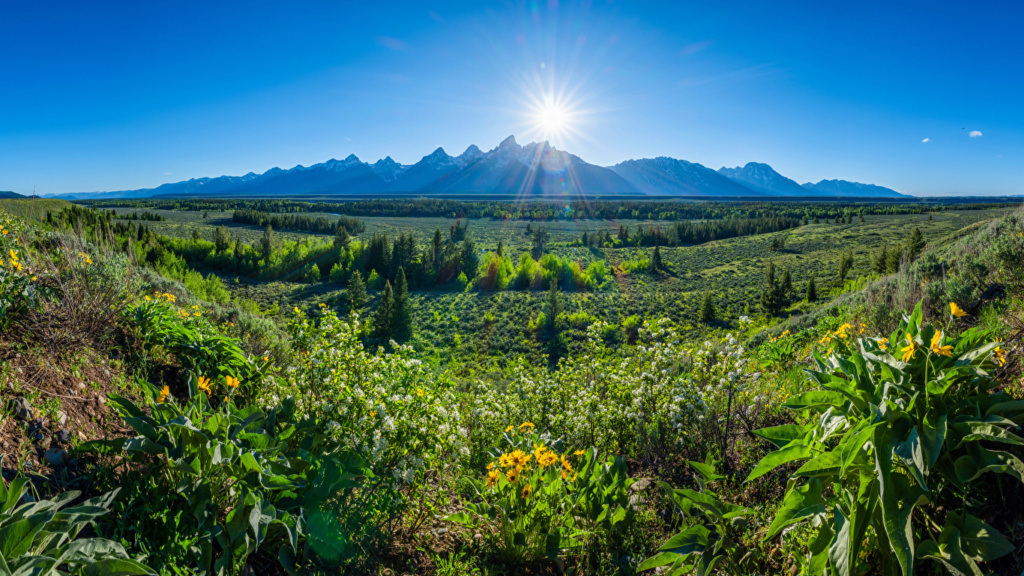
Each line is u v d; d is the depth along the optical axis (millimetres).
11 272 3568
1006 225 9875
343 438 3088
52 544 1740
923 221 112500
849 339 5520
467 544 3254
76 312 3801
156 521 2223
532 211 178500
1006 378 2705
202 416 2568
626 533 3346
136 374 3805
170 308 4785
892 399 2221
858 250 73250
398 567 2867
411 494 3281
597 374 5520
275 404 3635
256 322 8609
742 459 3998
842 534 2080
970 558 1900
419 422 3170
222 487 2404
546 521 3145
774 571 2693
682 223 114250
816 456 2328
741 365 4316
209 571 2148
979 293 6160
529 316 43812
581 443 4801
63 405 2967
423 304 50969
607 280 62781
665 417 4438
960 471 2002
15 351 3170
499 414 5203
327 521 2689
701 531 2705
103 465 2551
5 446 2420
